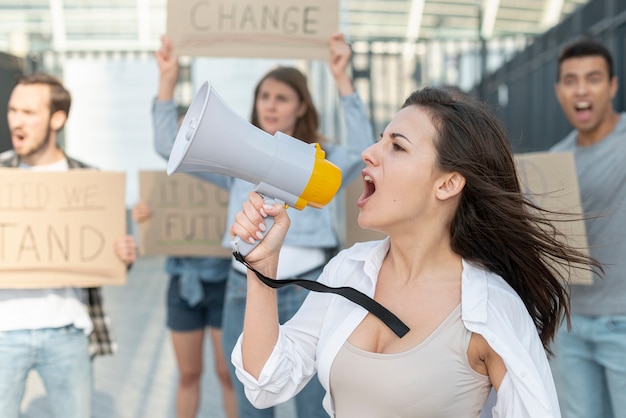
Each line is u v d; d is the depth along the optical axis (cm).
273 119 298
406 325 142
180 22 296
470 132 144
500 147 150
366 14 1012
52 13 1073
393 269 155
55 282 262
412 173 143
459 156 143
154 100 300
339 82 295
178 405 370
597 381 271
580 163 279
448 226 150
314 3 295
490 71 1126
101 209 273
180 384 371
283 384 152
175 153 139
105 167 1154
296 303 272
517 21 1001
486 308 137
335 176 141
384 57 920
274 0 295
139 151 1155
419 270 149
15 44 1075
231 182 310
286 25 296
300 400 275
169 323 369
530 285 156
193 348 367
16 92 268
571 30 812
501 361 136
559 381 449
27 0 1057
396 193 144
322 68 977
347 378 144
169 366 520
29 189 269
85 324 268
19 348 251
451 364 137
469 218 150
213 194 373
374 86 921
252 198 143
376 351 145
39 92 267
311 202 142
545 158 261
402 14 1006
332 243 276
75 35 1102
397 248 152
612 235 260
